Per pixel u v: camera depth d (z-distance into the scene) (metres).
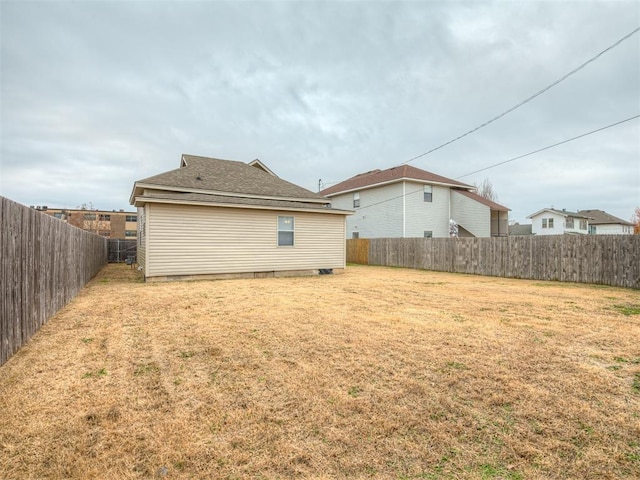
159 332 4.62
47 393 2.81
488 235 20.09
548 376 3.19
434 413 2.54
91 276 10.90
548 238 10.96
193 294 7.72
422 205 20.98
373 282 10.35
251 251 11.47
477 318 5.44
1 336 3.37
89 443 2.14
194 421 2.41
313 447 2.13
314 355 3.74
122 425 2.35
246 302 6.77
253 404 2.67
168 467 1.93
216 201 10.59
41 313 4.78
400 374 3.23
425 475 1.89
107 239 19.19
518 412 2.55
